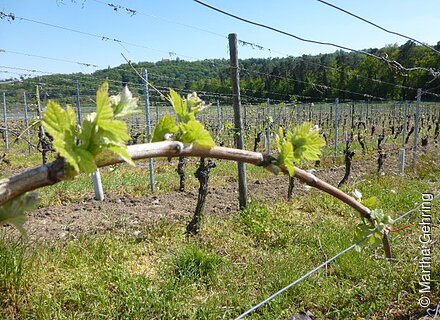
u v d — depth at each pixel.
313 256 3.98
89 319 2.74
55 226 4.61
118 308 2.87
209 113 17.62
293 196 6.56
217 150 0.68
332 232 4.52
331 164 10.30
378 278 3.38
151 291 2.98
